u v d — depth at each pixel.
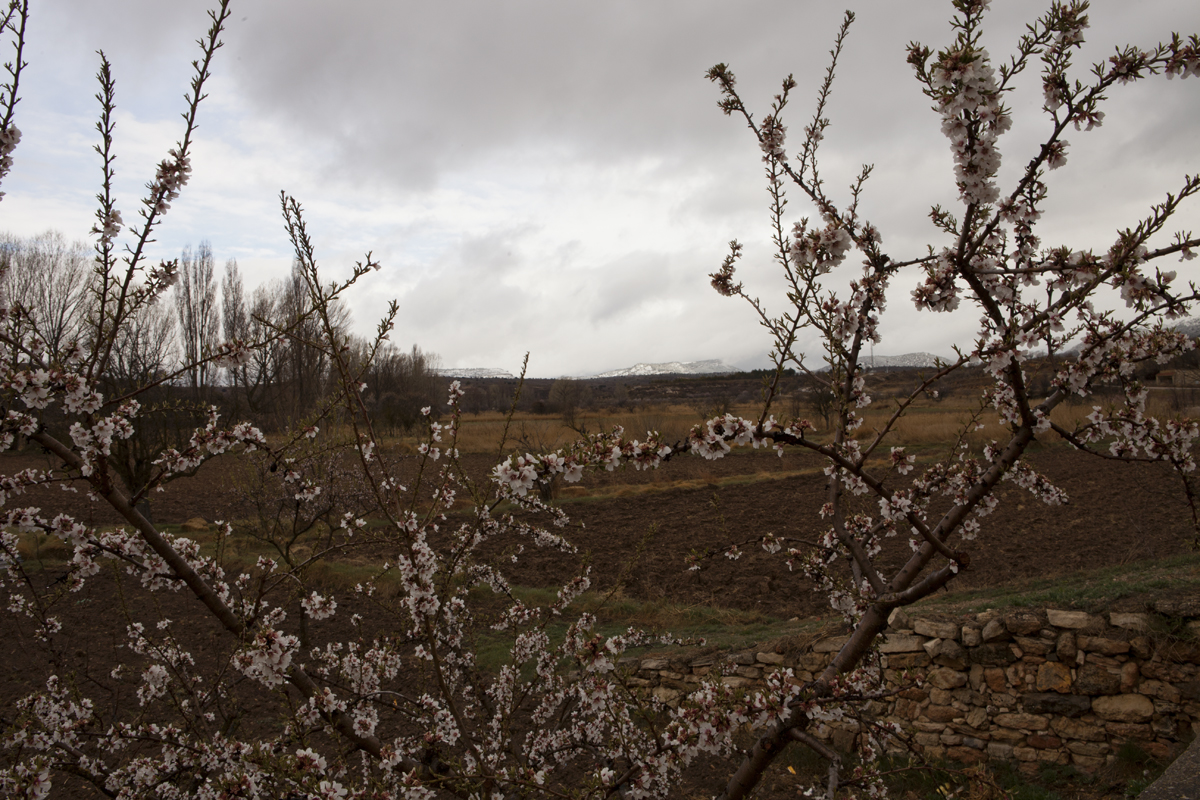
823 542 3.57
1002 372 2.57
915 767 2.74
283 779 2.56
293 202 2.30
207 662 6.87
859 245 2.96
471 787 2.91
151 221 2.41
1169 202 2.17
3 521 2.41
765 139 3.12
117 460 8.85
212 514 14.48
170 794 3.42
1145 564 7.32
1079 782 5.04
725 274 3.27
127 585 9.41
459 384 3.51
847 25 3.01
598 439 2.20
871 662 3.26
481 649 7.46
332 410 3.11
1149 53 2.16
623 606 8.80
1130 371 2.61
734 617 8.26
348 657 3.81
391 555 9.45
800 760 5.80
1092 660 5.29
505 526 4.66
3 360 2.26
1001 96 2.09
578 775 5.28
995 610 5.86
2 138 2.20
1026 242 2.61
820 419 21.66
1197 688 4.91
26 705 3.68
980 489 2.58
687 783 5.57
